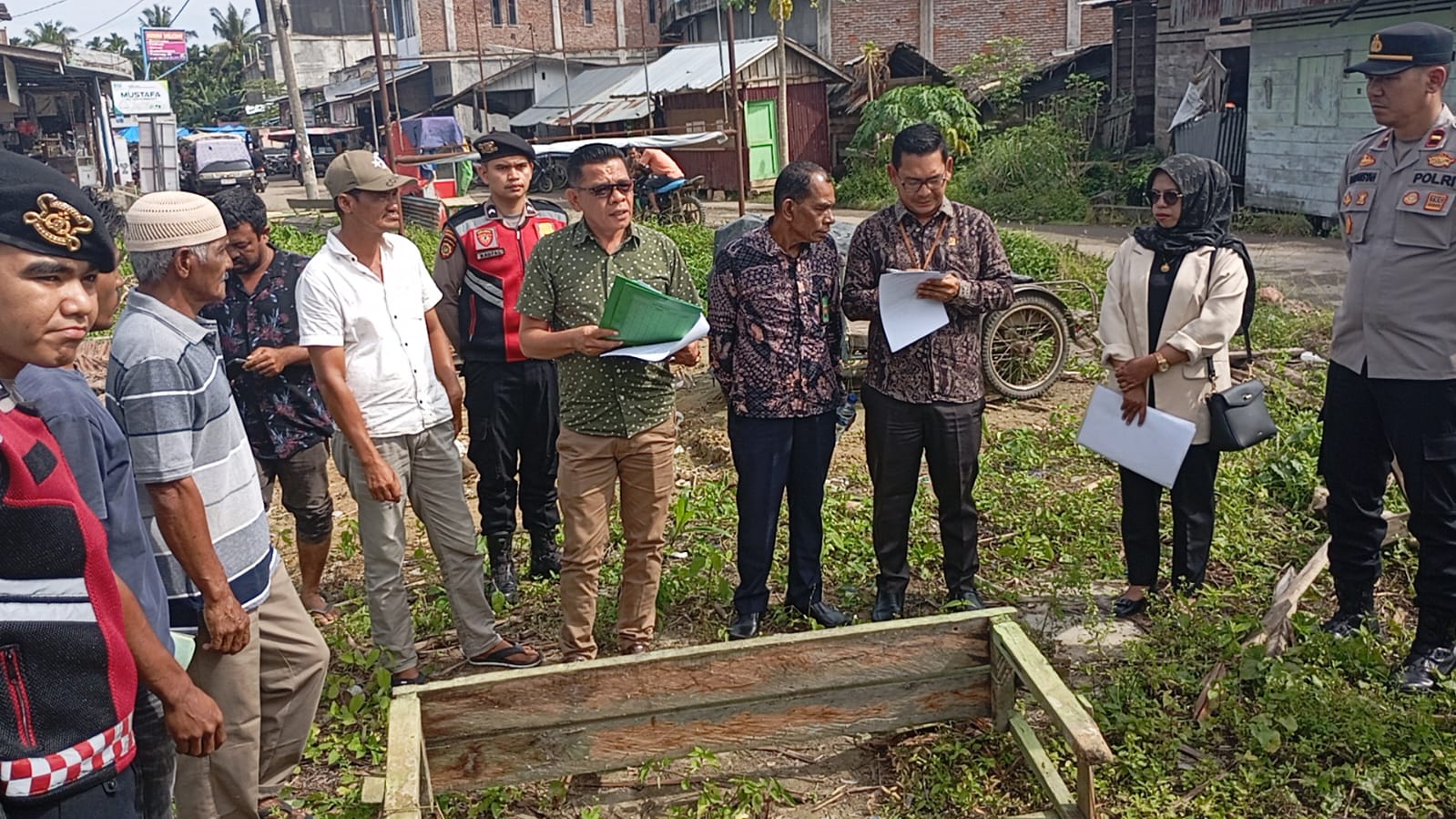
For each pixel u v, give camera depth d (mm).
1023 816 3049
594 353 3898
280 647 3299
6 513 1909
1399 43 3828
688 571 4891
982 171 20703
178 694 2432
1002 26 28688
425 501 4285
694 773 3691
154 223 2854
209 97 63250
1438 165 3859
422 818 2914
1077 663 4281
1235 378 7980
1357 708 3734
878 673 3436
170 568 2967
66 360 2057
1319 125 15508
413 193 21438
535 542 5266
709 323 4418
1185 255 4402
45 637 1953
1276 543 5305
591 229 4203
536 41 40594
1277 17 16109
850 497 6051
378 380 4082
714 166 25609
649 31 42281
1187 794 3492
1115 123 22031
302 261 4754
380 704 4004
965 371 4430
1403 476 4047
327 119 48656
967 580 4684
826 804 3535
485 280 4934
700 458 7027
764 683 3393
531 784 3643
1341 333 4195
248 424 4633
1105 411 4547
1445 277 3857
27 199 1951
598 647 4555
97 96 29250
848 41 29562
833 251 4477
